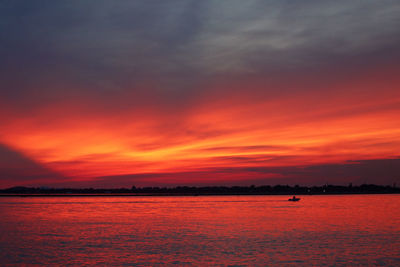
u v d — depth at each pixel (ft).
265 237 240.53
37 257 186.09
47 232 276.82
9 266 169.48
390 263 168.14
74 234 264.93
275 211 473.26
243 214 424.87
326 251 193.06
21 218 396.78
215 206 614.34
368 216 386.32
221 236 247.29
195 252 193.77
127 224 329.31
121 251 198.59
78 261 177.27
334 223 318.65
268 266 164.45
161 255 187.73
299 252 191.21
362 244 212.23
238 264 168.35
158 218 386.52
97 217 405.18
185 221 350.64
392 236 241.76
